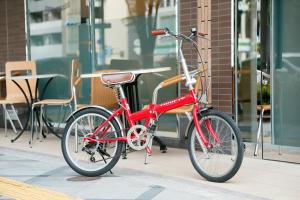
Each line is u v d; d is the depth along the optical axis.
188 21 5.75
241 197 3.87
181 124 5.86
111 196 3.95
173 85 5.96
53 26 7.54
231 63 5.38
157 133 6.14
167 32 4.46
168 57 6.11
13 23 8.00
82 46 7.21
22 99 6.74
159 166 4.93
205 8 5.57
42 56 7.70
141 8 6.45
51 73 7.59
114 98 5.77
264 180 4.32
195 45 4.64
